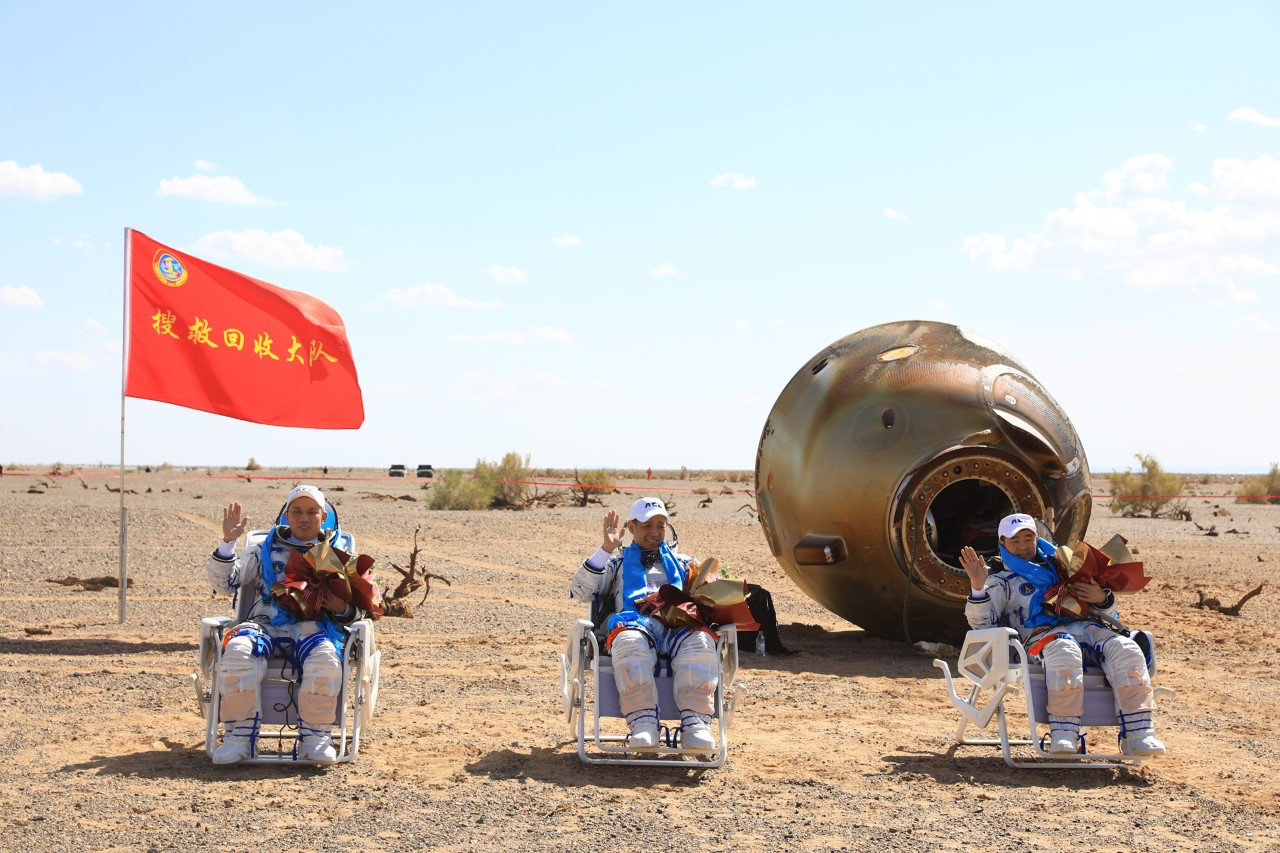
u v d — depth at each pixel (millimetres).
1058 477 10406
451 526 27016
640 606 6707
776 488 11055
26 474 67688
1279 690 9500
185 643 10859
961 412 10250
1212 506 43500
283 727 7305
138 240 11555
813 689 9250
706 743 6426
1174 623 13523
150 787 6000
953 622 10609
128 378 11672
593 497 42844
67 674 9195
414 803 5809
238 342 11812
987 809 5891
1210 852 5266
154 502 33906
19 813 5523
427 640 11430
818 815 5742
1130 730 6629
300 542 6723
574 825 5496
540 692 8898
